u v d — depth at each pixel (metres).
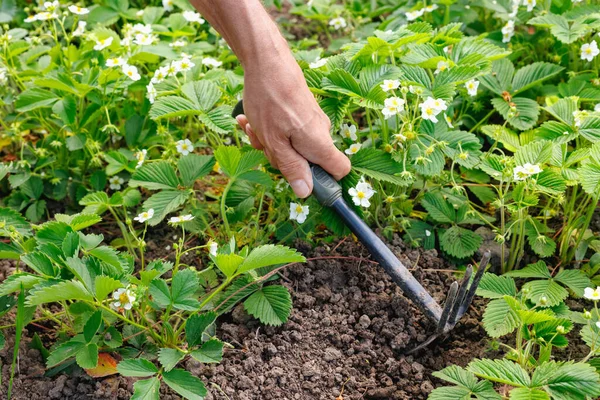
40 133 1.19
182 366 0.89
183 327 0.90
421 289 0.90
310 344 0.91
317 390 0.88
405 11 1.22
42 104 1.04
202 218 1.02
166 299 0.85
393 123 1.02
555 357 0.90
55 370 0.88
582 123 0.97
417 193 1.06
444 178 1.00
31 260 0.84
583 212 1.04
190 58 1.09
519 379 0.81
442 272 0.98
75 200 1.09
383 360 0.91
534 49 1.19
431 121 0.97
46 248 0.84
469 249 0.98
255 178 0.96
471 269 0.85
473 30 1.24
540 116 1.12
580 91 1.06
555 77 1.16
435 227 1.01
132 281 0.86
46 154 1.10
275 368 0.89
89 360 0.83
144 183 0.98
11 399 0.86
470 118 1.13
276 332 0.92
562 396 0.80
